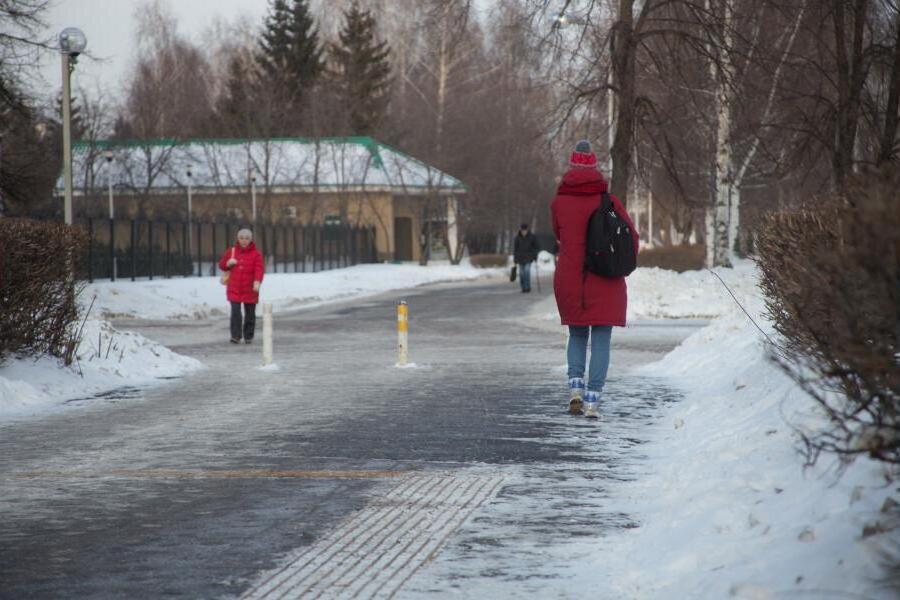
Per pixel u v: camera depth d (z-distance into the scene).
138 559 14.68
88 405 30.97
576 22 72.69
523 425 26.28
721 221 100.94
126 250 101.81
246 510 17.56
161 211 171.12
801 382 11.56
